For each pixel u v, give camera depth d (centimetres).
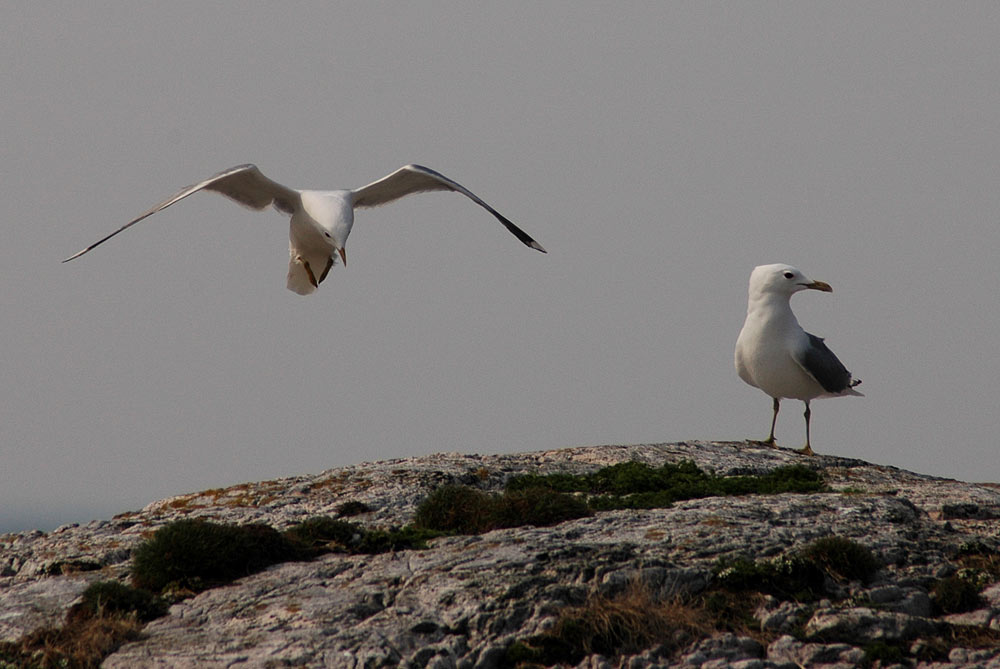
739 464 2231
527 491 1833
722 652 1381
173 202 1845
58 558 1742
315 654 1342
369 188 2134
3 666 1381
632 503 1870
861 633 1420
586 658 1369
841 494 1922
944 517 1828
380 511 1906
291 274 2089
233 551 1609
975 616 1473
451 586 1483
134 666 1345
